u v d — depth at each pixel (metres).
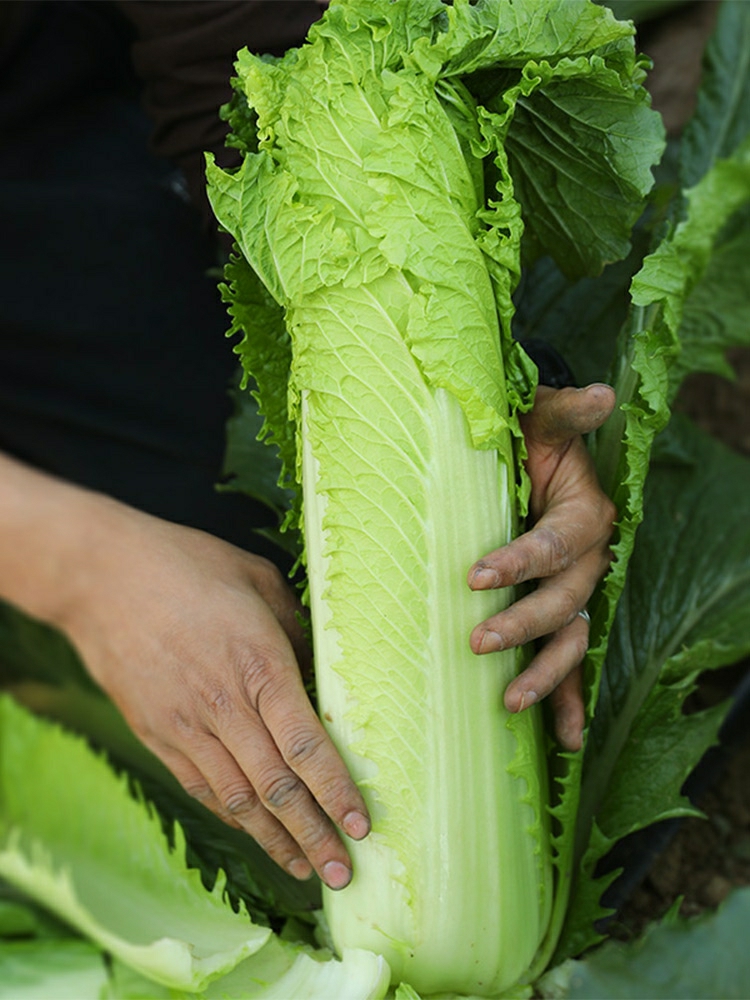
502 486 0.89
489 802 0.90
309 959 0.93
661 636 1.06
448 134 0.87
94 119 1.26
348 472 0.87
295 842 0.93
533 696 0.89
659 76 1.30
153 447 1.23
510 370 0.90
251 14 1.02
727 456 1.12
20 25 1.19
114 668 0.96
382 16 0.86
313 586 0.91
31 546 0.96
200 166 1.11
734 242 1.00
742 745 1.19
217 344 1.23
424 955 0.91
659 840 1.05
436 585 0.88
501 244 0.88
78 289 1.22
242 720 0.91
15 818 0.81
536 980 0.95
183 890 0.90
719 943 0.91
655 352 0.92
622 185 0.96
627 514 0.92
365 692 0.89
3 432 1.26
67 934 0.90
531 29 0.88
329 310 0.86
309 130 0.86
